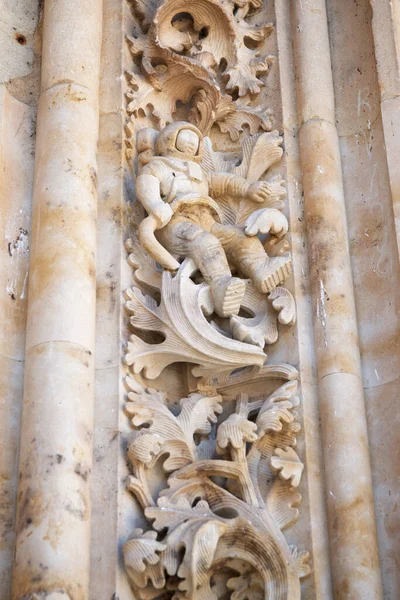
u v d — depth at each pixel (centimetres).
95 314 577
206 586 538
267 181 643
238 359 578
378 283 614
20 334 570
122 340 573
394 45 662
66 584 495
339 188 643
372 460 580
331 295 608
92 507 536
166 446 561
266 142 648
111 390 559
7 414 549
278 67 674
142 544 520
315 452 577
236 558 544
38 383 538
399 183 622
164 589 530
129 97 636
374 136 652
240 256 614
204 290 588
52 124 607
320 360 596
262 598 544
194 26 679
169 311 576
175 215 607
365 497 563
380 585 549
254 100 674
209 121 658
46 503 509
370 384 596
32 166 617
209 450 575
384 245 620
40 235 577
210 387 593
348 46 688
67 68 621
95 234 593
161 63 656
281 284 616
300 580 548
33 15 666
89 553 520
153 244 584
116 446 546
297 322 604
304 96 664
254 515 549
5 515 529
